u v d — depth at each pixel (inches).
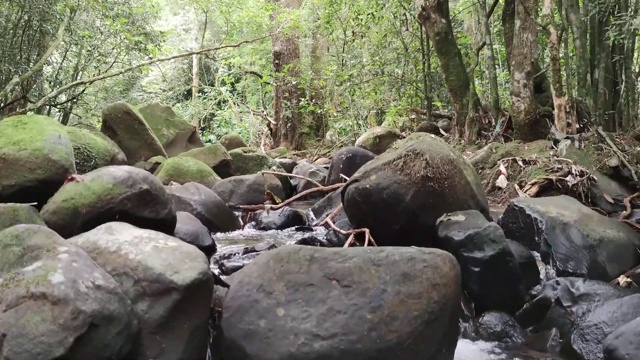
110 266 98.1
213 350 102.1
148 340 93.8
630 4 235.1
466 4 386.9
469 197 161.0
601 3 243.3
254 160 343.9
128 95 523.2
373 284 99.8
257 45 547.8
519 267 136.6
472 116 296.8
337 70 419.8
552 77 238.7
